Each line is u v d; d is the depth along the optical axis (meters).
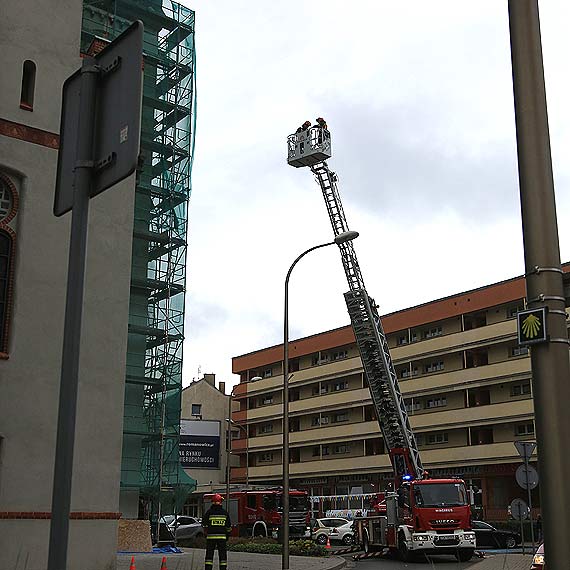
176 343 34.09
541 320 5.87
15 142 17.44
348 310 33.19
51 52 18.33
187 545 38.75
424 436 59.50
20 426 16.41
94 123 3.64
